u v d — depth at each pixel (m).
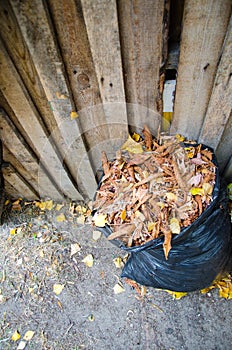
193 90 1.15
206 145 1.36
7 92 1.10
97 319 1.44
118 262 1.58
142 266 1.30
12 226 1.76
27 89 1.13
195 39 0.98
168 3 0.90
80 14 0.92
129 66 1.09
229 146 1.41
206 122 1.25
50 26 0.93
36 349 1.39
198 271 1.23
